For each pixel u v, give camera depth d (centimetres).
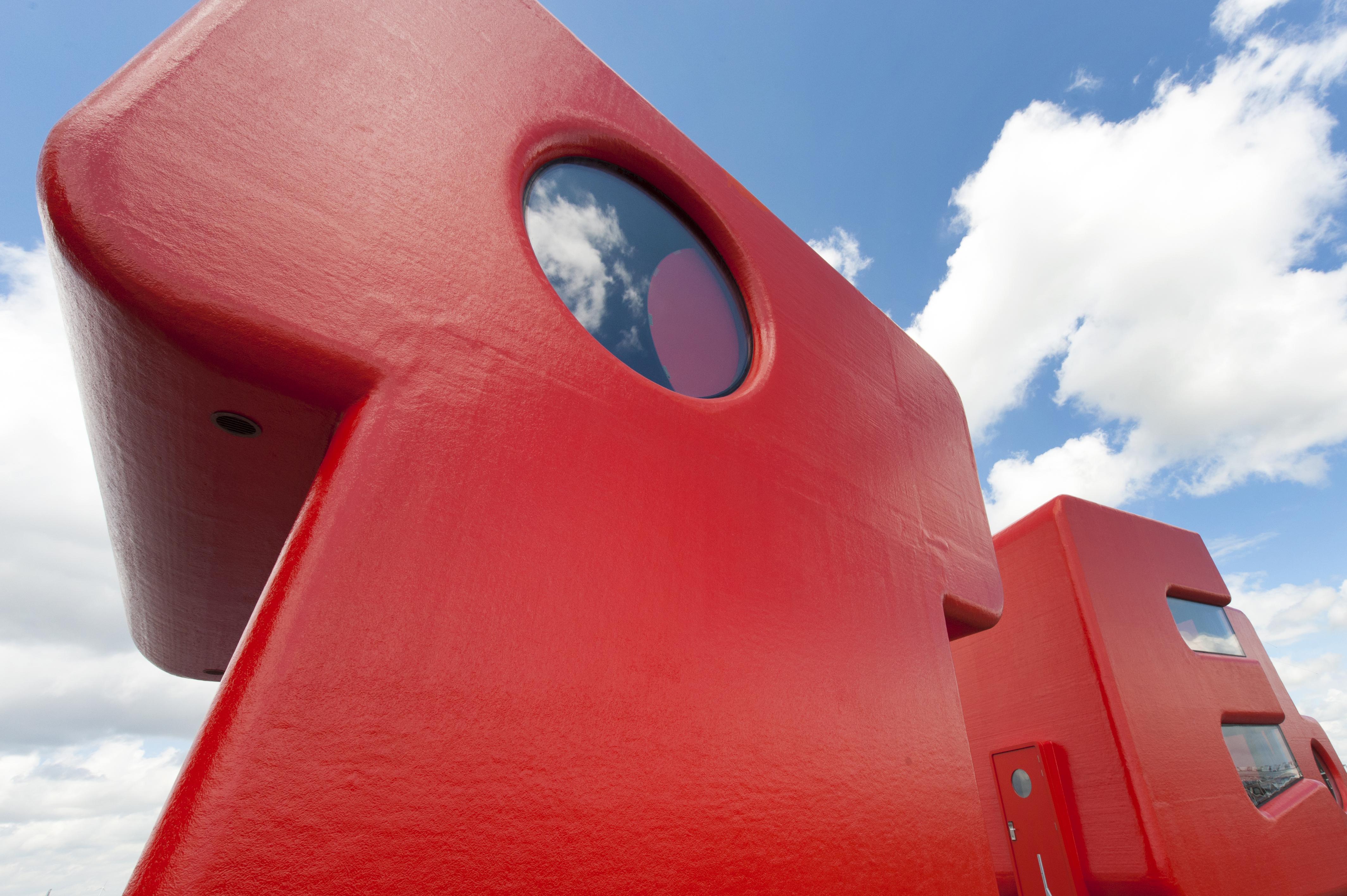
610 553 223
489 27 283
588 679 198
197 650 454
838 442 376
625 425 252
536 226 283
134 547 325
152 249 161
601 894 173
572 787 180
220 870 120
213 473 243
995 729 692
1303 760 795
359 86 224
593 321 287
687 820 204
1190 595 780
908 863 273
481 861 155
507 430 210
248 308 171
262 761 132
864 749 285
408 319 201
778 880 221
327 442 212
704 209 367
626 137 331
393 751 151
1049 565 691
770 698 254
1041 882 604
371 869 138
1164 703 631
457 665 170
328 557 158
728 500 282
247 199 182
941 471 473
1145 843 536
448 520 184
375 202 210
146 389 194
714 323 357
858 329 457
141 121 173
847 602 320
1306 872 617
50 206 155
